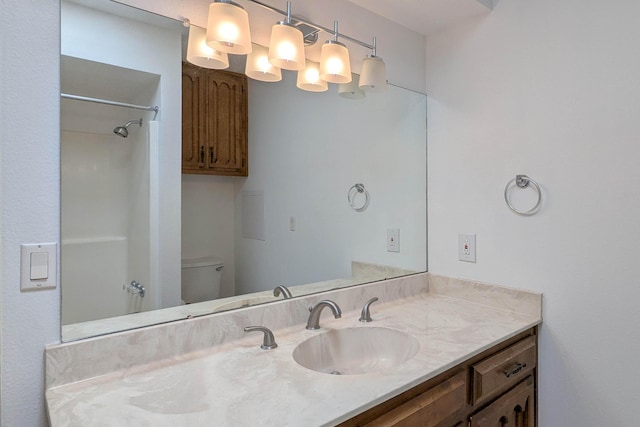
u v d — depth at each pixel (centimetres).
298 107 150
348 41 155
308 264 153
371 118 170
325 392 87
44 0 92
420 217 185
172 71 117
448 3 153
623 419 127
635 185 124
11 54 88
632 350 125
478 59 164
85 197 101
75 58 98
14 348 87
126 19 107
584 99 134
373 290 160
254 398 84
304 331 130
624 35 126
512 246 154
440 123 178
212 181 129
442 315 148
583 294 135
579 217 136
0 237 86
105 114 104
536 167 146
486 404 121
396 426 90
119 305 107
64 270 96
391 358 130
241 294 135
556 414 142
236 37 121
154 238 115
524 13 149
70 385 92
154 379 94
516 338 135
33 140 91
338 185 162
